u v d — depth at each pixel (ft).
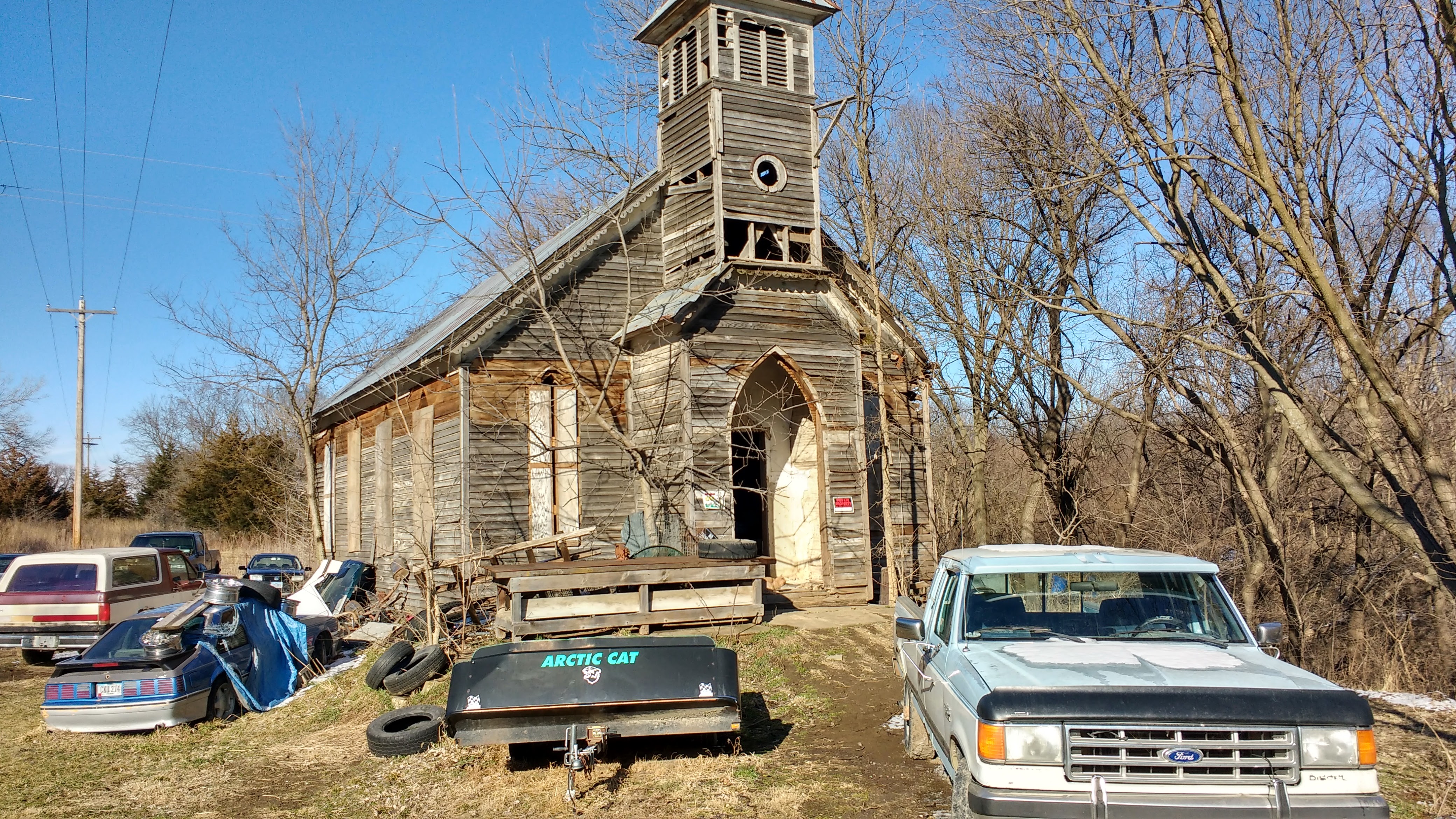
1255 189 46.80
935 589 27.17
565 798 26.16
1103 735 17.74
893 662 40.14
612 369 53.42
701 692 28.04
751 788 26.68
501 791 27.55
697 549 47.67
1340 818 16.85
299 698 44.24
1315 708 17.63
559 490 55.72
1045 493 64.28
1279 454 48.60
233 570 123.75
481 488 53.78
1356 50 39.06
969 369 66.90
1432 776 25.02
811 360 55.26
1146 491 61.41
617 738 29.01
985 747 17.90
